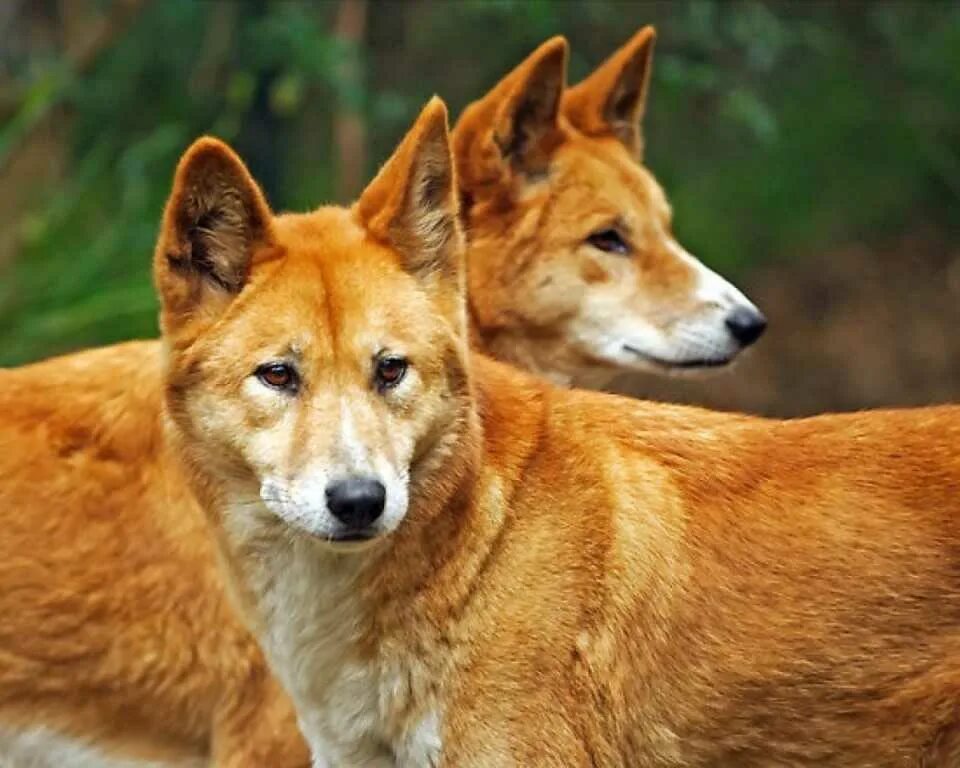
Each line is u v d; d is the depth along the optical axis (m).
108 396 10.73
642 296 12.73
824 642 8.84
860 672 8.84
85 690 10.65
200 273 8.90
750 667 8.86
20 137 19.48
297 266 8.85
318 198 22.67
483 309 12.59
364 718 9.06
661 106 24.81
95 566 10.54
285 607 9.12
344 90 20.78
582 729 8.82
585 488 9.01
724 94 23.12
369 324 8.70
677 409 9.46
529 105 12.60
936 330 24.94
